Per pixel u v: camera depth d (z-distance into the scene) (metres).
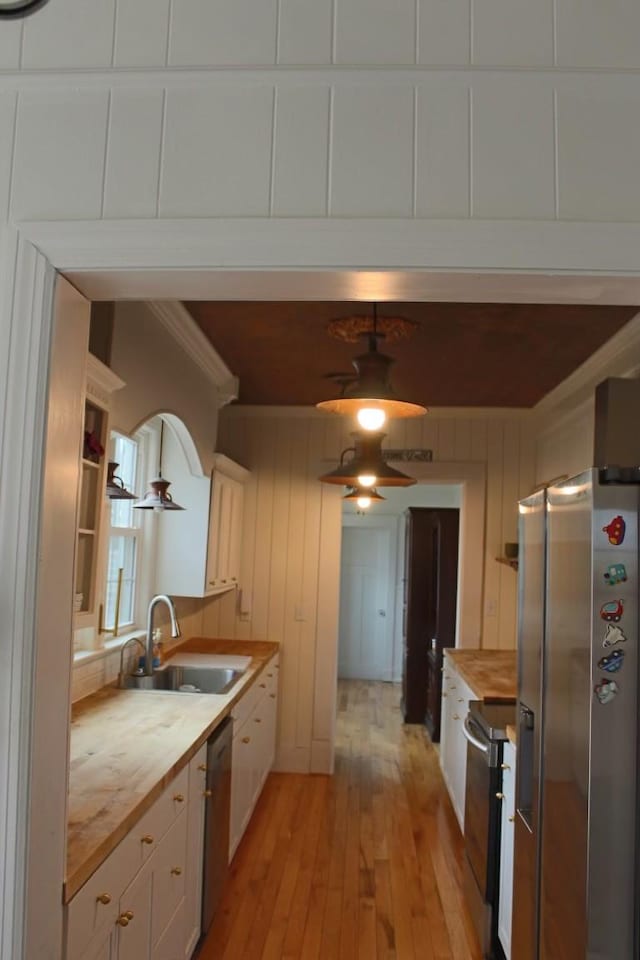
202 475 4.18
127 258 1.18
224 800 3.09
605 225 1.15
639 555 1.64
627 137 1.17
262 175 1.18
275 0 1.21
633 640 1.63
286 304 3.02
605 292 1.23
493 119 1.17
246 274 1.19
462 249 1.15
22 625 1.13
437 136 1.17
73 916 1.45
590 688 1.64
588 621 1.67
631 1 1.19
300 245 1.16
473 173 1.16
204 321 3.30
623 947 1.59
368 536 9.24
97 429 2.45
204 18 1.21
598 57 1.18
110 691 3.29
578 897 1.66
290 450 5.35
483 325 3.24
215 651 4.66
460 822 4.05
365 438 3.46
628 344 3.33
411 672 6.80
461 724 4.05
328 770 5.12
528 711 2.28
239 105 1.19
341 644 9.21
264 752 4.52
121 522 4.03
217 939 2.92
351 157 1.17
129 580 4.11
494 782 2.83
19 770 1.13
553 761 1.92
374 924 3.09
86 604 2.37
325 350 3.75
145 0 1.23
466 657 4.64
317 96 1.19
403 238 1.15
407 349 3.67
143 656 3.72
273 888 3.38
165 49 1.21
